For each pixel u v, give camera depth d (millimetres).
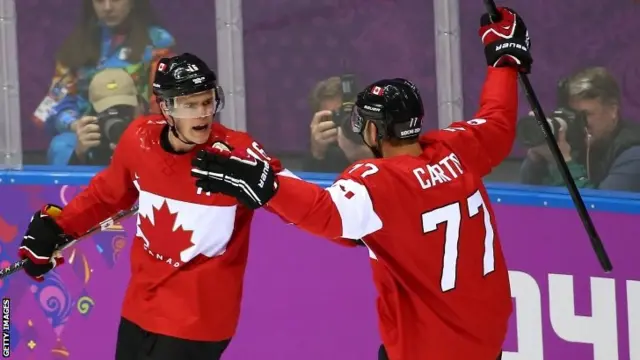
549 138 11438
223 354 14617
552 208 14312
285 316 14516
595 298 14312
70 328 14727
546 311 14320
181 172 10836
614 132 14695
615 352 14297
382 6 14781
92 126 15102
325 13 14852
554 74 14758
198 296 11219
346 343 14422
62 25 15086
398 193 9586
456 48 14688
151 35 15031
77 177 14812
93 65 15117
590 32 14664
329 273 14406
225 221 11016
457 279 9906
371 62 14898
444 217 9781
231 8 14828
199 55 15016
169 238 11109
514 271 14328
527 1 14742
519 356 14344
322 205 9141
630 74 14656
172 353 11250
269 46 14930
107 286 14602
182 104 10312
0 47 15070
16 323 14844
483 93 11172
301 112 15000
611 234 14328
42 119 15203
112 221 12141
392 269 9898
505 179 14867
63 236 11992
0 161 15156
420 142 10406
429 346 10039
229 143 10836
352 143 14938
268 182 8945
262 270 14531
